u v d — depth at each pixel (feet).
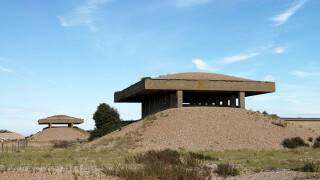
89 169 70.85
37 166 76.38
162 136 131.34
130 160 85.66
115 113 196.65
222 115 153.28
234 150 116.37
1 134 328.90
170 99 171.53
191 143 124.06
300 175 61.16
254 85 170.19
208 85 163.63
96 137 188.14
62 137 285.23
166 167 66.39
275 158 93.81
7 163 81.66
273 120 157.07
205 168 71.31
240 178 60.70
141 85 163.02
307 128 159.22
